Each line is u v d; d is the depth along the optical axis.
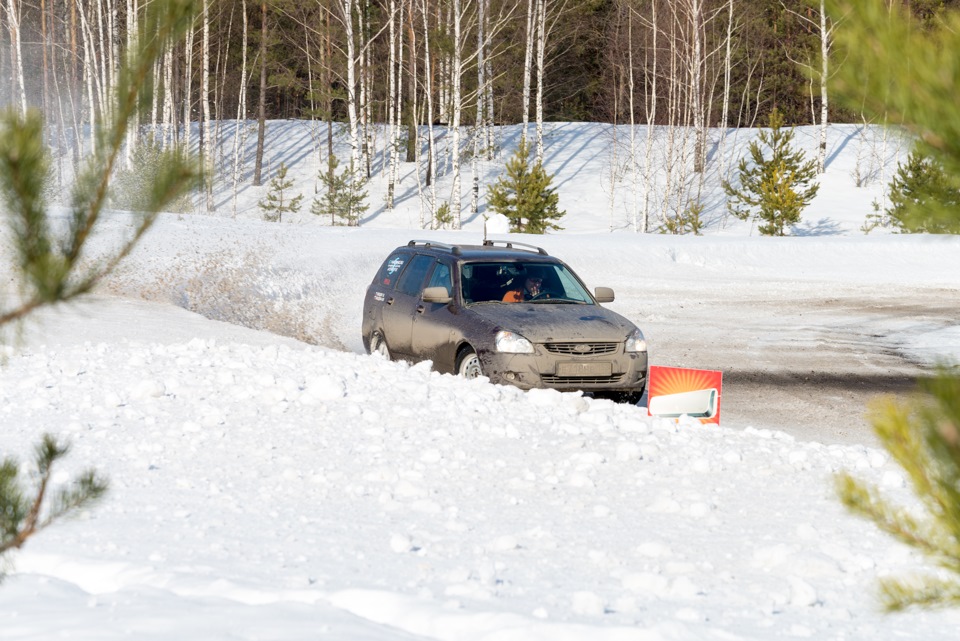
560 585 9.82
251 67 119.50
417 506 12.98
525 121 113.38
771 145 94.06
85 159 5.72
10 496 7.25
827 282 61.00
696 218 94.69
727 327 41.50
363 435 17.09
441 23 100.69
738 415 23.89
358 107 116.75
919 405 5.07
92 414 18.03
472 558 10.78
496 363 22.55
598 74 150.62
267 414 18.50
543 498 13.72
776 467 15.82
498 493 13.91
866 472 15.87
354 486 13.80
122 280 37.97
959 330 41.56
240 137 129.25
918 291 57.41
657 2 121.69
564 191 113.12
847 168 117.88
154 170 5.80
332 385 19.78
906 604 5.66
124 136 5.73
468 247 27.17
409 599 8.70
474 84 110.19
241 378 21.19
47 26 116.06
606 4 142.50
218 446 16.16
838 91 4.35
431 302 25.59
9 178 5.34
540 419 18.81
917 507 12.98
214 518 12.11
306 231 60.94
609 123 138.88
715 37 125.12
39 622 7.82
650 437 17.38
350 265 51.94
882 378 29.70
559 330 22.81
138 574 9.52
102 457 15.14
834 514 13.16
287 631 7.61
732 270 65.19
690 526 12.48
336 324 40.72
